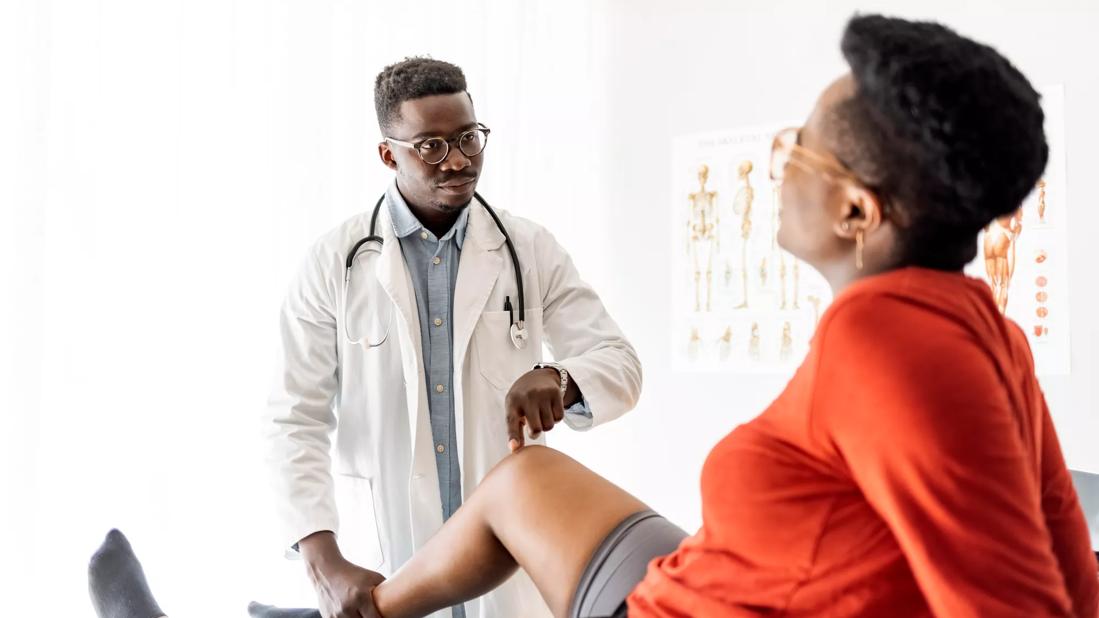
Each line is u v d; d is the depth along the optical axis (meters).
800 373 0.78
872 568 0.77
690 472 3.01
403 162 1.60
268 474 1.60
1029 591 0.69
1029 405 0.80
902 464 0.69
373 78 2.52
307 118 2.34
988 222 0.77
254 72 2.26
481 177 2.84
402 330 1.62
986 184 0.73
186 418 2.08
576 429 1.54
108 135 2.01
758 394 2.88
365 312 1.66
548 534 1.08
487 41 2.83
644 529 1.03
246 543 2.16
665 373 3.08
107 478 1.97
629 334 3.16
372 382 1.65
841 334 0.73
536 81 3.00
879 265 0.79
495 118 2.88
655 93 3.12
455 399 1.63
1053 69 2.39
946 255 0.78
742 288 2.91
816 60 2.78
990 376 0.71
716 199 2.97
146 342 2.04
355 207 2.45
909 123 0.73
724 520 0.83
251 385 2.20
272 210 2.27
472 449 1.64
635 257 3.15
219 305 2.15
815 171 0.81
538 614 1.66
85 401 1.95
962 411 0.68
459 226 1.70
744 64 2.92
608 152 3.21
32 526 1.83
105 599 1.59
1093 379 2.32
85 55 1.98
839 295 0.77
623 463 3.15
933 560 0.70
